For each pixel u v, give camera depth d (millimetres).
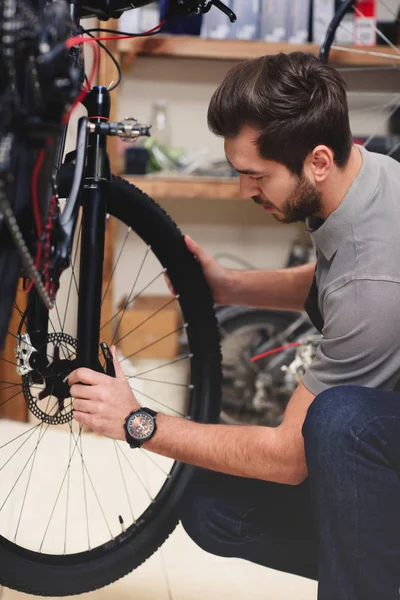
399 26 3178
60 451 2623
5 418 2926
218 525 1536
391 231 1302
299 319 3021
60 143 1278
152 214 1646
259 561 1562
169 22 1445
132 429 1331
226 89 1300
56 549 1917
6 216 905
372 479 1240
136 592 1746
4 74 899
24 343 1390
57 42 951
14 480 2359
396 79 3459
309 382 1343
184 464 1679
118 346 2998
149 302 3195
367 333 1262
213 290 1767
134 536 1645
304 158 1286
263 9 3125
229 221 3539
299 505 1533
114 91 2941
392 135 3406
